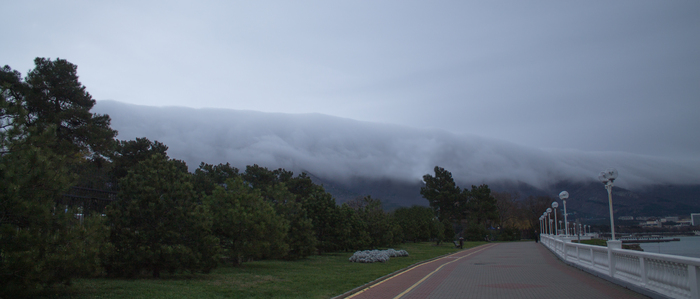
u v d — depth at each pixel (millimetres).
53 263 9445
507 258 29859
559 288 13141
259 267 21188
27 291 9266
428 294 12336
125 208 14859
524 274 18016
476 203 98188
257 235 20562
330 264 24062
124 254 14141
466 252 40219
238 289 13094
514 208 119062
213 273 17484
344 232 32656
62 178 10344
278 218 23391
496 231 99812
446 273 18969
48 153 10531
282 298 11586
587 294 11734
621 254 13969
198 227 15773
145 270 15234
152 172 15445
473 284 14672
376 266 22672
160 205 14867
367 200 55562
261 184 44469
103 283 12852
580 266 19859
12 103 10602
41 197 9930
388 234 43750
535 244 61750
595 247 17250
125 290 11797
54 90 29578
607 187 15656
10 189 9172
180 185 15867
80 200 15898
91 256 10422
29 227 9609
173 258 14508
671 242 143250
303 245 27266
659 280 10773
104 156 32562
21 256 8820
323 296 11922
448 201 97500
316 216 32531
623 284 13305
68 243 9969
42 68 30125
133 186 14930
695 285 8797
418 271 20234
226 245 21203
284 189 29109
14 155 9828
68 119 29828
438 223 64688
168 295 11383
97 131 30562
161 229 14656
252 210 21484
